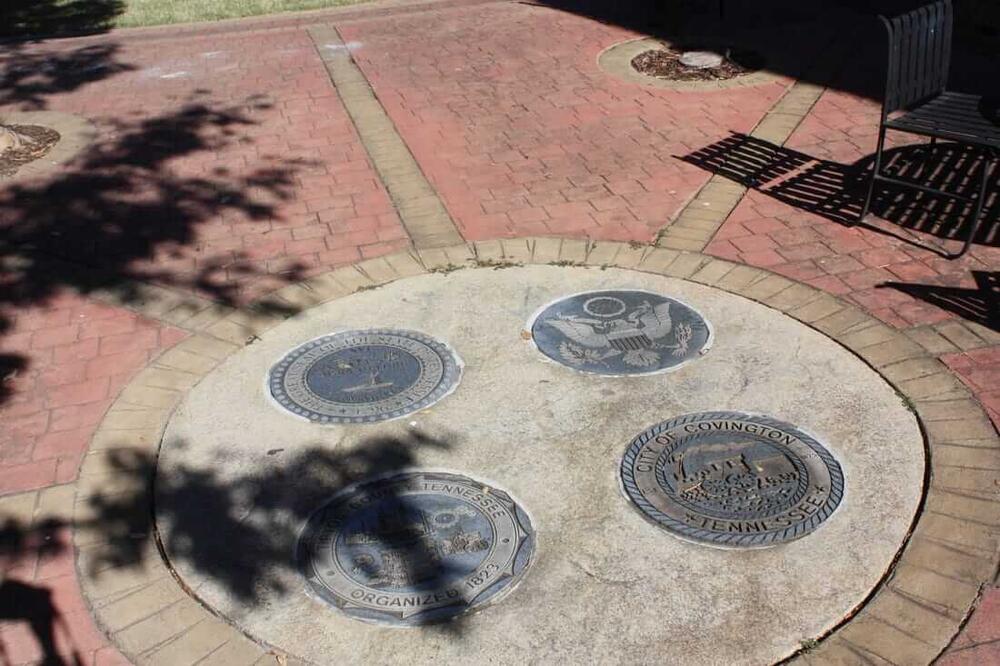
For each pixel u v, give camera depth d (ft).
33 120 31.35
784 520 14.28
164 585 13.60
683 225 22.99
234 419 17.01
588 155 27.20
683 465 15.47
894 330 18.53
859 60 33.94
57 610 13.23
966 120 21.53
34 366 18.78
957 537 13.78
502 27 39.99
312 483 15.48
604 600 13.11
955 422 16.01
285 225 24.02
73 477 15.72
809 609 12.83
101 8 45.01
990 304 19.25
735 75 33.06
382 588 13.41
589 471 15.47
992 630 12.32
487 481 15.37
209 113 31.55
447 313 19.92
